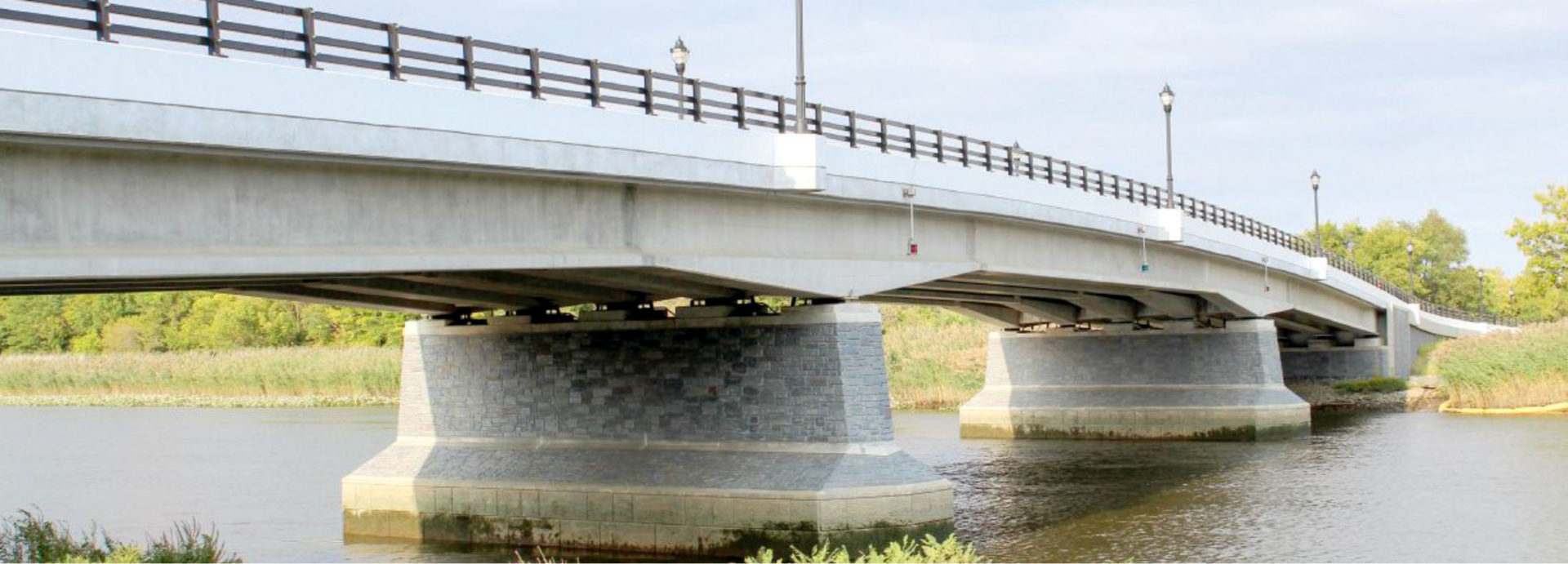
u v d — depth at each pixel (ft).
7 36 58.18
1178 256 182.19
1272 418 199.52
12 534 92.32
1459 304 527.40
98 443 215.31
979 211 129.18
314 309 393.50
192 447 205.87
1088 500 139.33
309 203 73.67
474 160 79.56
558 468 118.62
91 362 355.56
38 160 61.93
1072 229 151.02
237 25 69.00
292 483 161.17
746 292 115.85
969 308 213.05
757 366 112.16
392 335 370.32
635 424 117.80
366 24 75.97
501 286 107.24
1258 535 116.06
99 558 77.97
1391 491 139.95
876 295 161.68
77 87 60.39
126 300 431.43
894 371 284.82
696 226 101.35
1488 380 235.81
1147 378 210.18
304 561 110.63
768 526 106.32
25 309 433.89
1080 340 215.72
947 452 190.29
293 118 69.51
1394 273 502.79
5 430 245.24
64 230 62.75
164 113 63.72
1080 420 210.59
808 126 111.45
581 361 121.60
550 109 85.15
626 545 113.09
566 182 90.33
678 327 116.47
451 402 128.26
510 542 118.73
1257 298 207.51
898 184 116.98
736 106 104.32
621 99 94.17
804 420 109.40
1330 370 278.46
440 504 122.31
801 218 111.96
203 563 79.15
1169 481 153.38
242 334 395.34
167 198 66.90
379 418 259.60
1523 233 369.30
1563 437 185.98
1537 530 116.16
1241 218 208.13
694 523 109.70
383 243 77.71
